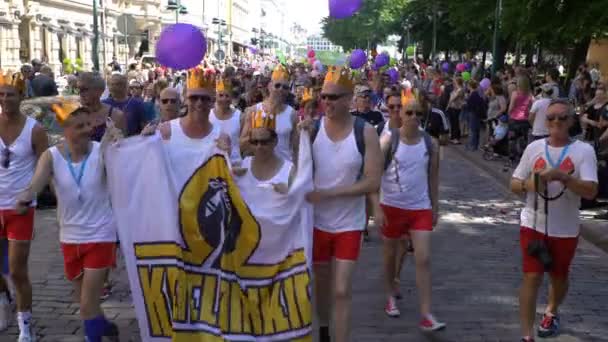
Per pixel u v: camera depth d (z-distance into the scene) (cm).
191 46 433
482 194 1113
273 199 400
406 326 523
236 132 590
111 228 425
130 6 5944
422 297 505
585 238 832
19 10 4038
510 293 607
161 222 392
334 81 410
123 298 576
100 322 423
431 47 4631
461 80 1820
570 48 2845
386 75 1395
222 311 395
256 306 398
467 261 710
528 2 1902
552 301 508
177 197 395
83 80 531
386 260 536
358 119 423
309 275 399
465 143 1812
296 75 2112
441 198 1070
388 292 548
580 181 444
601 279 661
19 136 471
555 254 473
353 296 591
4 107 464
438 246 771
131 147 392
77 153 424
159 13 6209
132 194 392
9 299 512
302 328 397
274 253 400
